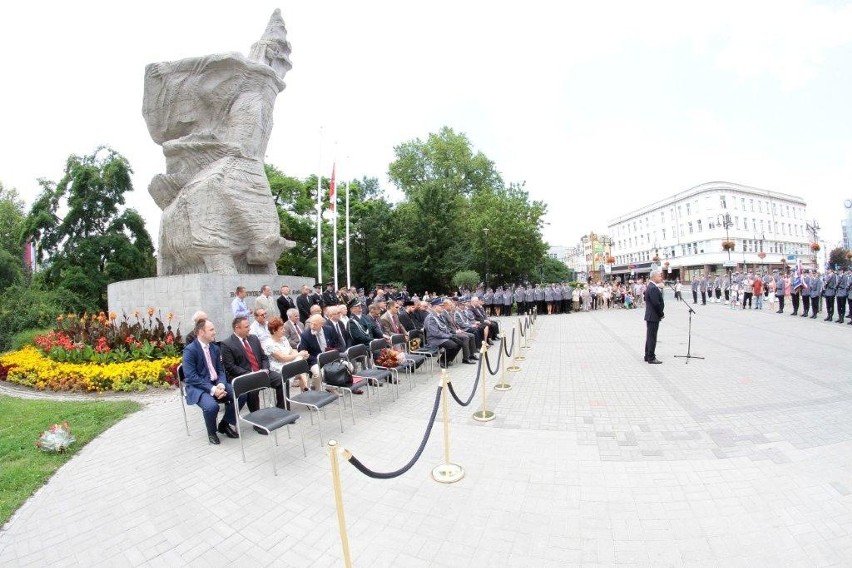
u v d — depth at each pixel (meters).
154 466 5.02
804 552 3.16
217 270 12.27
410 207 39.50
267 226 13.20
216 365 6.11
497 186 49.56
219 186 12.46
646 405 6.54
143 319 10.74
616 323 19.12
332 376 6.34
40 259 25.86
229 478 4.65
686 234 59.47
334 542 3.48
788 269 48.09
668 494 3.99
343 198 37.59
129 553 3.47
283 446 5.46
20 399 8.05
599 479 4.31
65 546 3.61
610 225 82.19
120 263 25.56
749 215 57.16
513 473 4.50
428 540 3.46
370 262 38.00
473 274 31.02
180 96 13.32
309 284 14.90
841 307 15.57
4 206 33.31
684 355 10.47
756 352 10.38
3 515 4.04
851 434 5.09
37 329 15.75
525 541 3.40
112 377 8.38
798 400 6.43
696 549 3.24
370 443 5.43
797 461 4.49
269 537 3.59
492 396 7.40
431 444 5.33
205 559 3.35
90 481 4.70
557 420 6.03
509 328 18.94
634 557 3.18
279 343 7.11
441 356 10.03
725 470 4.38
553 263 57.59
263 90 13.76
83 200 24.91
